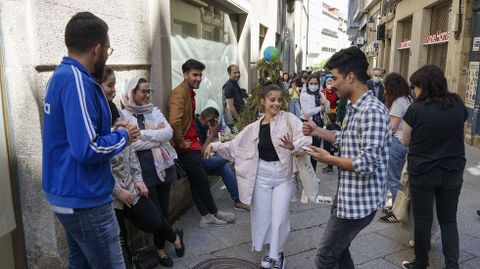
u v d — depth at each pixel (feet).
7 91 8.68
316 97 20.80
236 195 16.33
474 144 27.50
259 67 18.15
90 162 6.34
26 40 8.34
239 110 20.31
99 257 7.09
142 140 10.86
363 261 11.81
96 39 6.65
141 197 10.29
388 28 61.93
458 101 9.86
